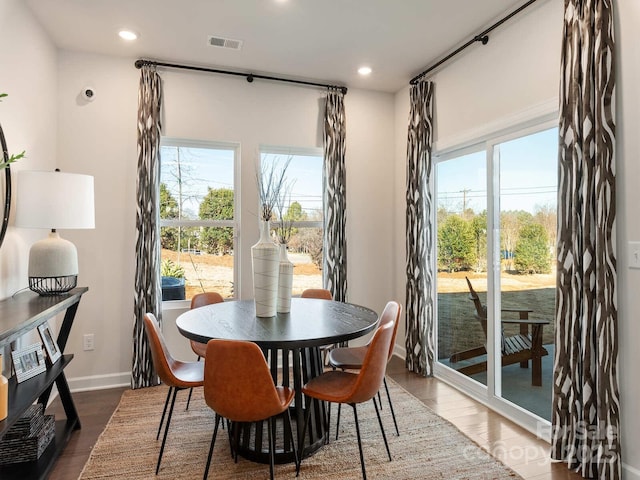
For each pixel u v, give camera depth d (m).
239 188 3.88
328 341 2.04
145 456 2.32
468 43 3.18
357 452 2.38
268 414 1.90
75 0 2.69
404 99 4.24
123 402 3.11
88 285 3.44
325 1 2.72
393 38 3.22
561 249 2.28
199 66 3.69
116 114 3.51
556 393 2.30
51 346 2.56
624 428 2.03
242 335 2.04
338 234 4.06
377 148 4.36
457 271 3.55
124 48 3.37
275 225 4.03
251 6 2.78
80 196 2.54
